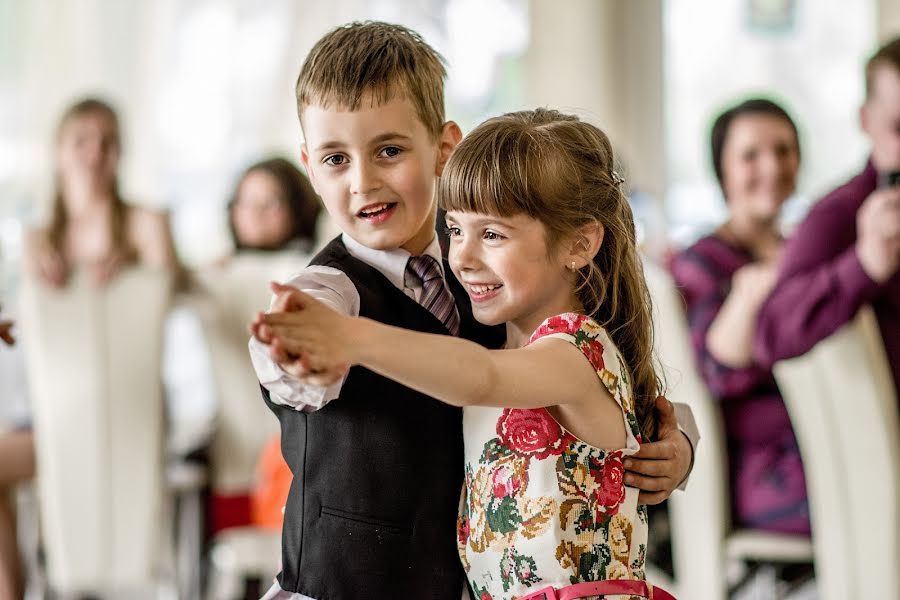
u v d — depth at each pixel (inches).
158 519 165.3
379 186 74.4
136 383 164.1
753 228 163.8
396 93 74.4
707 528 144.3
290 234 189.5
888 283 140.7
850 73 291.4
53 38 274.8
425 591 75.3
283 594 76.7
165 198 282.2
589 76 280.8
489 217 73.2
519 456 74.9
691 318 156.1
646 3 287.3
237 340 167.9
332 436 75.7
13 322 99.6
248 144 285.7
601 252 80.0
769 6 290.2
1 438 168.6
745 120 162.7
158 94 281.9
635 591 75.3
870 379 135.2
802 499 144.3
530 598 73.7
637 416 82.5
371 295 76.0
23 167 271.9
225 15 284.0
